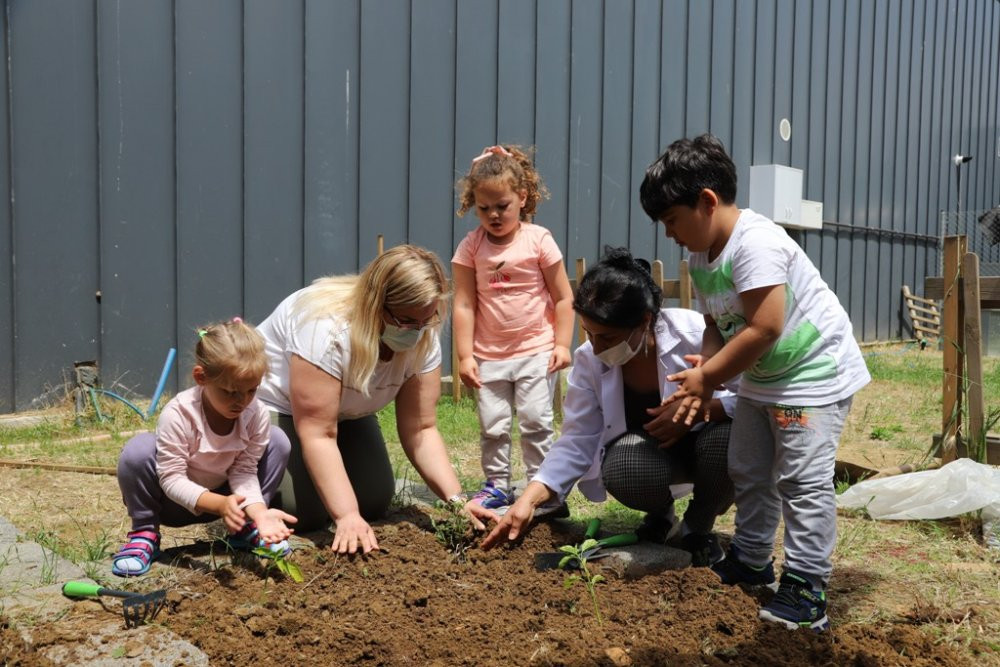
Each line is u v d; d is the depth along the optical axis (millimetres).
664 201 2543
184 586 2615
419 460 3365
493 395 4004
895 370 9586
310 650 2275
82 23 6082
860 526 3621
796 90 11586
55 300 6105
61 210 6086
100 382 6309
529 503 3047
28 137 5938
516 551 3037
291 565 2629
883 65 13266
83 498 3996
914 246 14430
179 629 2354
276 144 6949
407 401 3352
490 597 2641
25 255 5980
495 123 8258
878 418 6543
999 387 8164
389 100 7535
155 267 6480
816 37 11859
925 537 3477
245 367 2604
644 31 9500
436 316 3180
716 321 2734
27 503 3889
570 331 4102
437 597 2625
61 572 2740
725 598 2588
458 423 5938
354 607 2521
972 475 3619
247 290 6898
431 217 7895
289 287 7102
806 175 11898
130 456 2801
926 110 14453
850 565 3152
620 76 9305
